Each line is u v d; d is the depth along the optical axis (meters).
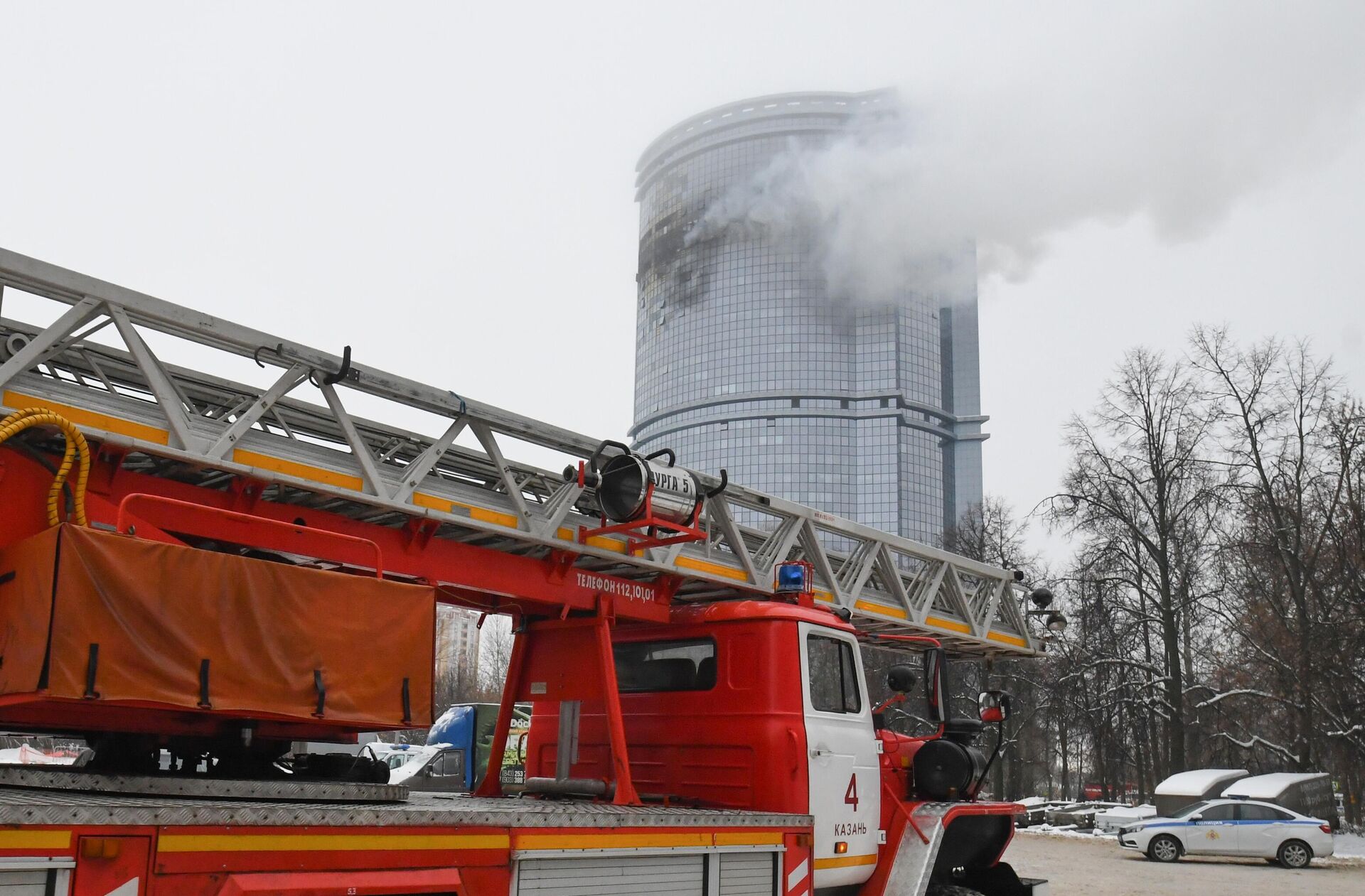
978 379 180.12
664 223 198.62
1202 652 37.81
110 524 4.66
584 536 6.61
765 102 193.25
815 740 7.03
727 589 7.79
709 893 5.74
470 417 5.96
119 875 3.53
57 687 3.80
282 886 3.89
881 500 167.50
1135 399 37.16
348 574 4.79
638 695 7.61
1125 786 55.72
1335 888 19.27
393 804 4.92
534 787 7.18
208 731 4.57
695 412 182.75
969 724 8.59
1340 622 33.28
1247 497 34.97
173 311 4.86
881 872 7.42
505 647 75.06
